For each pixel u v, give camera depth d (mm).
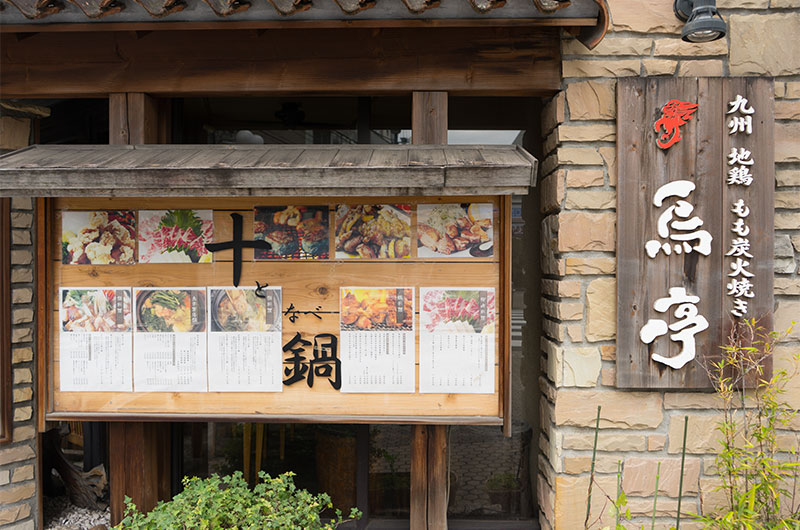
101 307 2543
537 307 2955
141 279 2541
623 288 2477
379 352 2525
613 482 2521
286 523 2174
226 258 2543
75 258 2543
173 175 2100
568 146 2525
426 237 2512
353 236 2529
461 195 2385
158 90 2562
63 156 2275
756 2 2514
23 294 2660
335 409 2537
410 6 1985
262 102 3051
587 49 2508
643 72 2514
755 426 2381
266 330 2541
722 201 2469
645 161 2469
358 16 2115
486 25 2201
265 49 2553
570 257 2525
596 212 2527
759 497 2352
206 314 2539
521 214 2955
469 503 2969
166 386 2551
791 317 2539
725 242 2469
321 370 2537
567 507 2521
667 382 2479
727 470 2334
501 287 2494
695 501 2514
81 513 2984
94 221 2541
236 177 2098
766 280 2467
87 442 3197
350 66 2547
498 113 2953
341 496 2986
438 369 2516
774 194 2477
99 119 3166
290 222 2543
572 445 2529
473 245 2502
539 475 2852
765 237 2465
